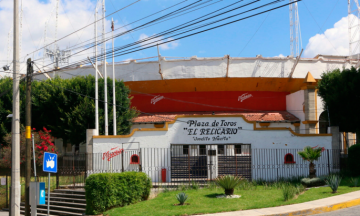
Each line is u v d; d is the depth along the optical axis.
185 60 33.59
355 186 16.05
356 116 26.11
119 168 21.61
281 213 11.55
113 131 26.83
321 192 15.12
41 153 24.14
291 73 33.34
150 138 21.92
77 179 21.05
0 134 29.25
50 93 29.28
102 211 15.07
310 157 18.12
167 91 35.16
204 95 35.16
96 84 25.08
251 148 21.80
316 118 32.31
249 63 33.41
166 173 21.53
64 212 16.81
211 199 14.77
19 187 14.89
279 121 31.62
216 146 21.97
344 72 27.95
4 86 30.83
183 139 21.98
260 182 19.81
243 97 34.97
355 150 19.86
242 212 12.11
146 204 15.02
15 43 15.45
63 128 28.39
